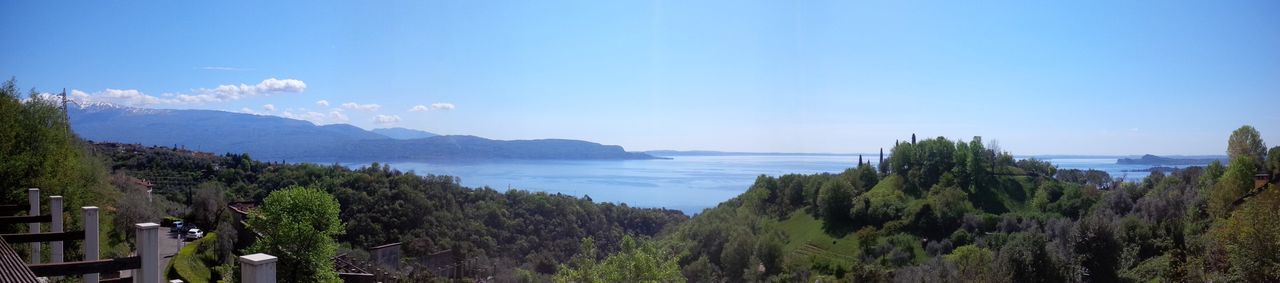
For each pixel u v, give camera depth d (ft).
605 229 278.26
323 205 105.81
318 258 103.30
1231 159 229.66
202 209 197.67
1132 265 153.48
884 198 301.63
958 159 326.24
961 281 144.15
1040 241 140.15
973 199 299.79
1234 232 82.79
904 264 226.58
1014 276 138.72
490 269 189.06
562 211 260.42
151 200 198.18
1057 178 351.67
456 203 237.45
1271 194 81.56
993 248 204.03
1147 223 168.35
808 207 331.57
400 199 210.59
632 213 330.54
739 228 251.19
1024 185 313.53
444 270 177.27
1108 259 151.64
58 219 48.37
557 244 237.25
